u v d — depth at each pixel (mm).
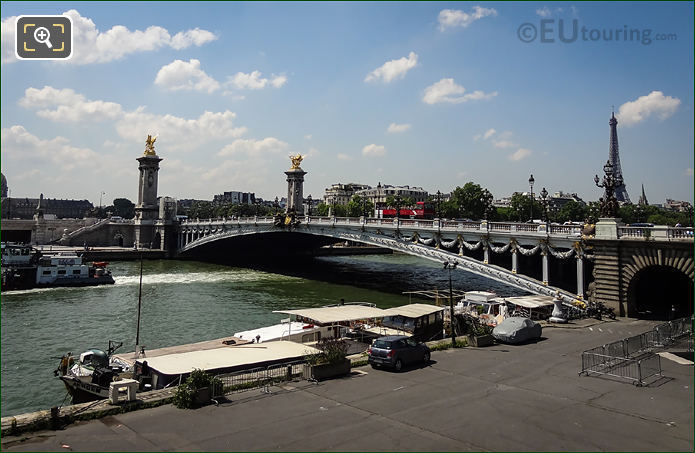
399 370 28000
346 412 21141
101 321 58031
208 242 130250
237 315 61594
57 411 19359
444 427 19422
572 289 55812
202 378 22391
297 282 92812
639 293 50938
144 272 107938
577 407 21703
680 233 41531
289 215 100188
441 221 69250
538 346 34312
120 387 21875
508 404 22156
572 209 179375
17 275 81500
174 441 17969
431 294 75375
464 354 32062
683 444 17672
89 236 149750
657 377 26156
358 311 40406
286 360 29000
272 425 19609
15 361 41875
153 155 157000
